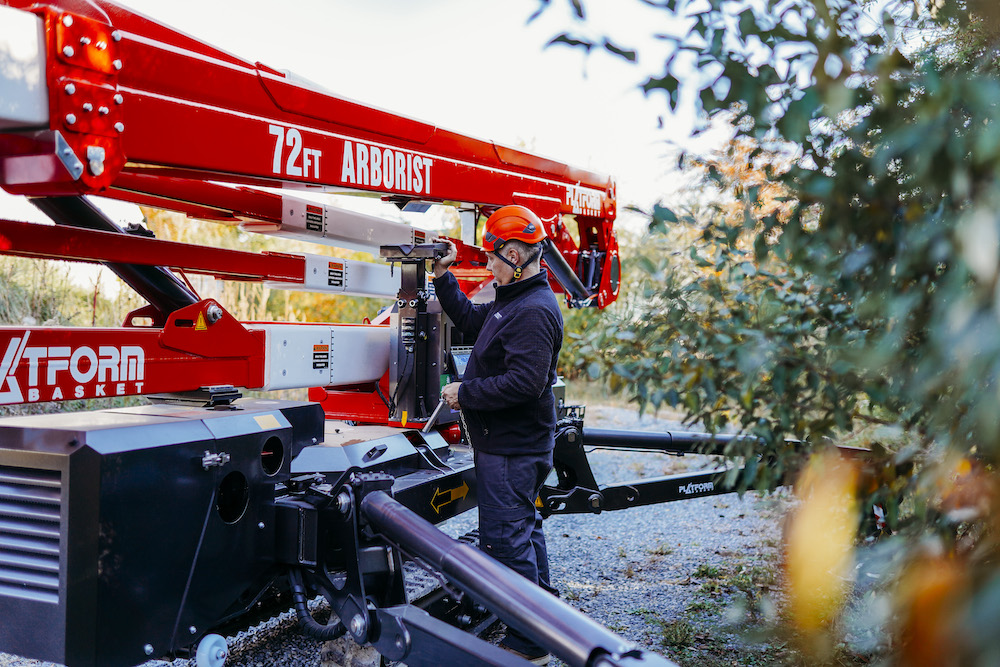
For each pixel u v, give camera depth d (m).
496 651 2.23
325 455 3.38
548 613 2.05
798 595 1.32
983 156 0.84
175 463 2.35
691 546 5.34
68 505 2.16
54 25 1.92
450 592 2.49
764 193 1.43
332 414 4.44
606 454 8.97
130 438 2.25
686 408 1.62
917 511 1.14
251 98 2.56
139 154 2.18
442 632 2.35
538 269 3.29
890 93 1.05
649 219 1.51
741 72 1.16
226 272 3.55
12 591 2.28
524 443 3.17
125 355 2.64
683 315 1.55
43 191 2.04
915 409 1.22
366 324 4.69
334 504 2.67
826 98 1.08
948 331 0.85
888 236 1.14
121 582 2.19
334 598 2.67
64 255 2.70
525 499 3.18
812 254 1.27
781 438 1.47
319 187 3.00
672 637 3.54
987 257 0.80
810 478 1.38
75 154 1.96
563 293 5.84
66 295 7.33
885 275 1.15
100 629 2.13
